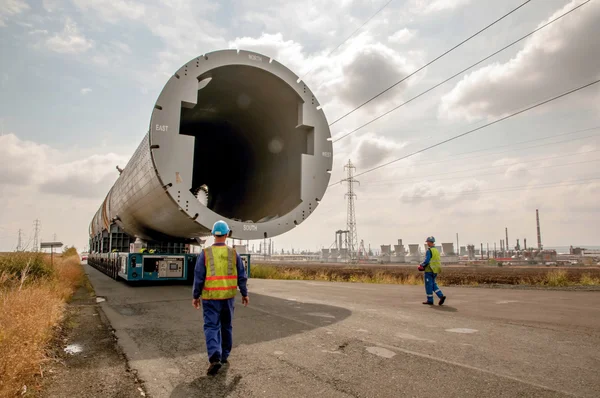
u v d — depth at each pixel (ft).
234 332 19.57
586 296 36.70
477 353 15.66
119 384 12.45
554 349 16.30
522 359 14.83
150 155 27.37
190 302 29.96
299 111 32.96
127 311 25.94
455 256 366.22
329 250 442.91
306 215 31.35
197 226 30.76
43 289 27.76
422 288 45.34
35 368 13.04
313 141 32.58
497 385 12.05
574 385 12.03
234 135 41.86
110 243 59.16
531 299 33.99
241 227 28.68
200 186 51.96
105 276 59.47
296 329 20.27
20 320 15.92
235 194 45.83
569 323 22.06
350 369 13.69
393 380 12.54
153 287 41.11
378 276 72.54
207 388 12.00
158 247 49.19
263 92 34.14
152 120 27.14
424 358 14.96
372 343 17.33
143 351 16.25
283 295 35.99
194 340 18.13
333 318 23.52
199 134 42.65
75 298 32.58
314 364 14.28
